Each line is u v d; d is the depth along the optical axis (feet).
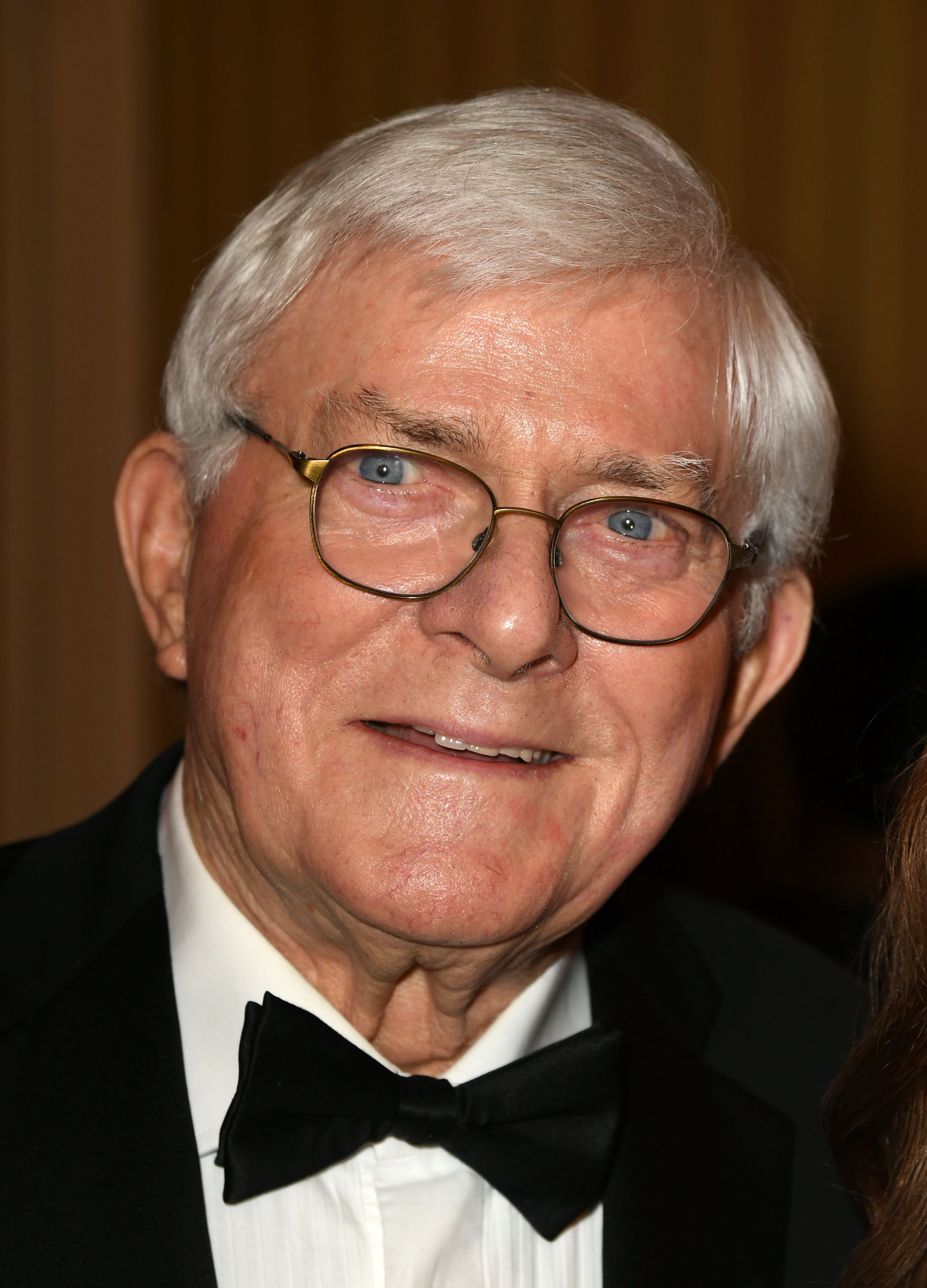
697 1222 5.14
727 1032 6.06
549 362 4.33
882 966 5.32
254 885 4.83
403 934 4.38
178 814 5.26
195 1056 4.81
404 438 4.36
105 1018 4.68
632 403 4.42
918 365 12.23
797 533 5.50
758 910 11.19
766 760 11.52
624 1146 5.24
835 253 12.44
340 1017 4.92
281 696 4.42
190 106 14.35
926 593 10.44
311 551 4.43
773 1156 5.45
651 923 6.25
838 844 10.38
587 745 4.60
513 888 4.42
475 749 4.50
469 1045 5.22
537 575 4.26
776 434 5.13
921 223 12.17
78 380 14.56
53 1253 4.20
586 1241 5.08
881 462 12.27
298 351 4.58
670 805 4.82
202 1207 4.40
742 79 12.70
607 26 13.09
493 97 4.83
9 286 14.51
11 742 14.74
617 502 4.49
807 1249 5.44
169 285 14.48
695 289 4.64
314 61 14.01
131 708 14.61
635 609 4.66
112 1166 4.39
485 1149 4.71
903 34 12.17
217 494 4.82
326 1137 4.53
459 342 4.31
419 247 4.37
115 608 14.56
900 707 9.96
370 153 4.62
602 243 4.38
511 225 4.35
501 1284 4.87
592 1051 4.78
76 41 14.37
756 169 12.67
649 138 5.03
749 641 5.51
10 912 4.86
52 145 14.46
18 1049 4.53
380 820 4.37
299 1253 4.64
